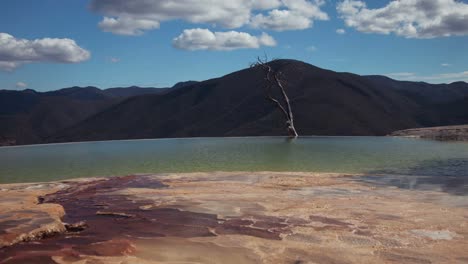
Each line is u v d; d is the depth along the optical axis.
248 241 3.98
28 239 4.10
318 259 3.48
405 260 3.42
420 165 9.40
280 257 3.54
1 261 3.51
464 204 5.38
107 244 3.94
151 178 8.05
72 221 4.86
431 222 4.54
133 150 15.52
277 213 5.04
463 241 3.88
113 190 6.81
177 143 18.28
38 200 6.18
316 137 20.23
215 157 12.26
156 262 3.45
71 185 7.50
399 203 5.50
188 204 5.57
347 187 6.75
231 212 5.12
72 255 3.64
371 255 3.55
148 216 5.00
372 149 13.18
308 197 5.98
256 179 7.66
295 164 10.33
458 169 8.66
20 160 13.02
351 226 4.43
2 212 4.93
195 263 3.43
